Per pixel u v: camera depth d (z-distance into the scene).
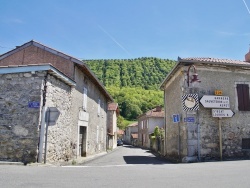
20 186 4.93
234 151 12.32
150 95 84.56
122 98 81.00
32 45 14.10
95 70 104.88
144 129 44.84
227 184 5.30
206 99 12.32
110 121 37.44
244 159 11.90
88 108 16.52
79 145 15.10
